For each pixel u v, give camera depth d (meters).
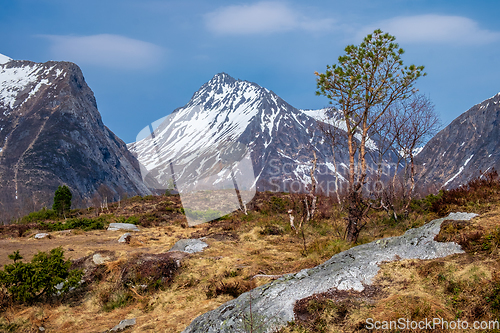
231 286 7.41
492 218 5.97
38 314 7.32
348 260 5.81
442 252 5.34
